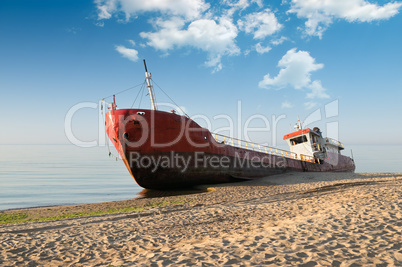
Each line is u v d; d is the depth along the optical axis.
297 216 7.93
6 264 5.31
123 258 5.39
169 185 19.33
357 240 5.01
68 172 49.97
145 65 20.81
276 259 4.31
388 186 13.24
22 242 6.90
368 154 166.00
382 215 6.65
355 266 3.86
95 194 21.48
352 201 9.13
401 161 93.94
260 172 23.45
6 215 12.36
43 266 5.21
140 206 13.26
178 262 4.57
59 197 20.16
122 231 7.82
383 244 4.71
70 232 8.00
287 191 15.47
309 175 22.80
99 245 6.48
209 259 4.57
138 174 18.19
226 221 8.32
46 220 10.87
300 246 4.86
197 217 9.17
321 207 8.90
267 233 6.05
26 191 23.78
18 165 71.81
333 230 5.75
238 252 4.84
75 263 5.29
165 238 6.75
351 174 24.11
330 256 4.29
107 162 95.12
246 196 14.34
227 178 21.39
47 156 137.88
